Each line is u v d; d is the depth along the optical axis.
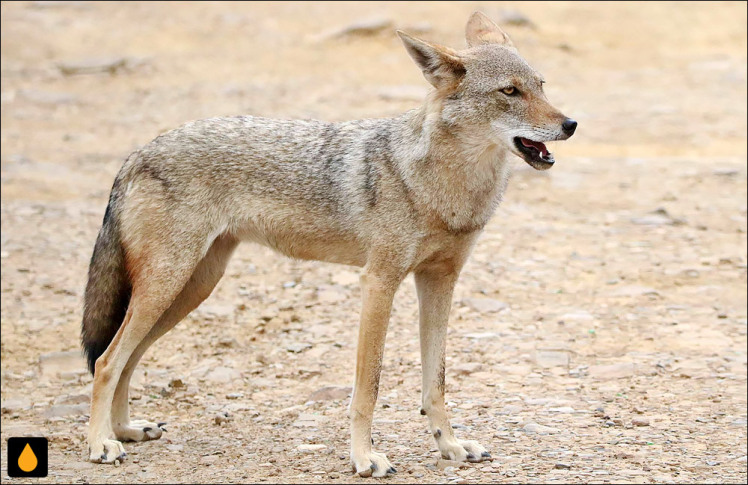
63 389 12.48
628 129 27.44
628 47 37.66
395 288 9.23
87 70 34.41
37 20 39.09
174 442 10.33
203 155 9.66
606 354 13.19
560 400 11.52
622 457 9.57
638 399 11.55
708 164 23.83
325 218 9.54
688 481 8.87
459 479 8.84
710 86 32.22
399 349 13.49
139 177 9.70
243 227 9.84
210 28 39.38
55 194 21.78
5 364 13.23
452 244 9.27
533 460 9.45
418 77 33.41
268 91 31.58
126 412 10.33
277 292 15.81
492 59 9.05
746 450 9.79
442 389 9.47
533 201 21.20
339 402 11.69
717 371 12.48
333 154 9.57
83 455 10.02
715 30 39.34
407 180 9.06
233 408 11.55
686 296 15.59
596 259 17.39
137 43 37.59
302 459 9.63
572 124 8.80
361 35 37.88
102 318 10.02
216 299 15.53
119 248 9.86
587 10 41.66
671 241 18.36
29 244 18.16
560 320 14.48
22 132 27.67
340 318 14.70
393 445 10.02
